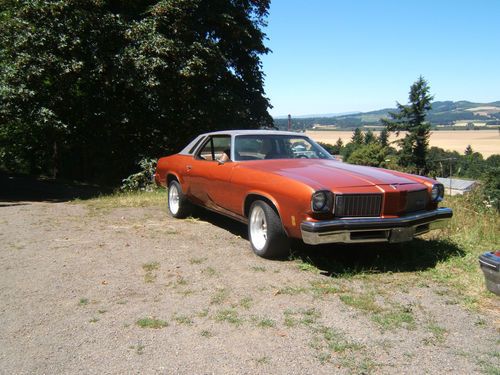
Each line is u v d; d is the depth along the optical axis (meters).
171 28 15.23
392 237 4.71
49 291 4.36
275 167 5.55
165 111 15.52
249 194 5.41
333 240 4.51
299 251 5.52
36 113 13.29
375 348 3.18
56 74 13.71
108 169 18.83
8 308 3.97
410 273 4.80
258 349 3.18
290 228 4.81
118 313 3.82
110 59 14.38
